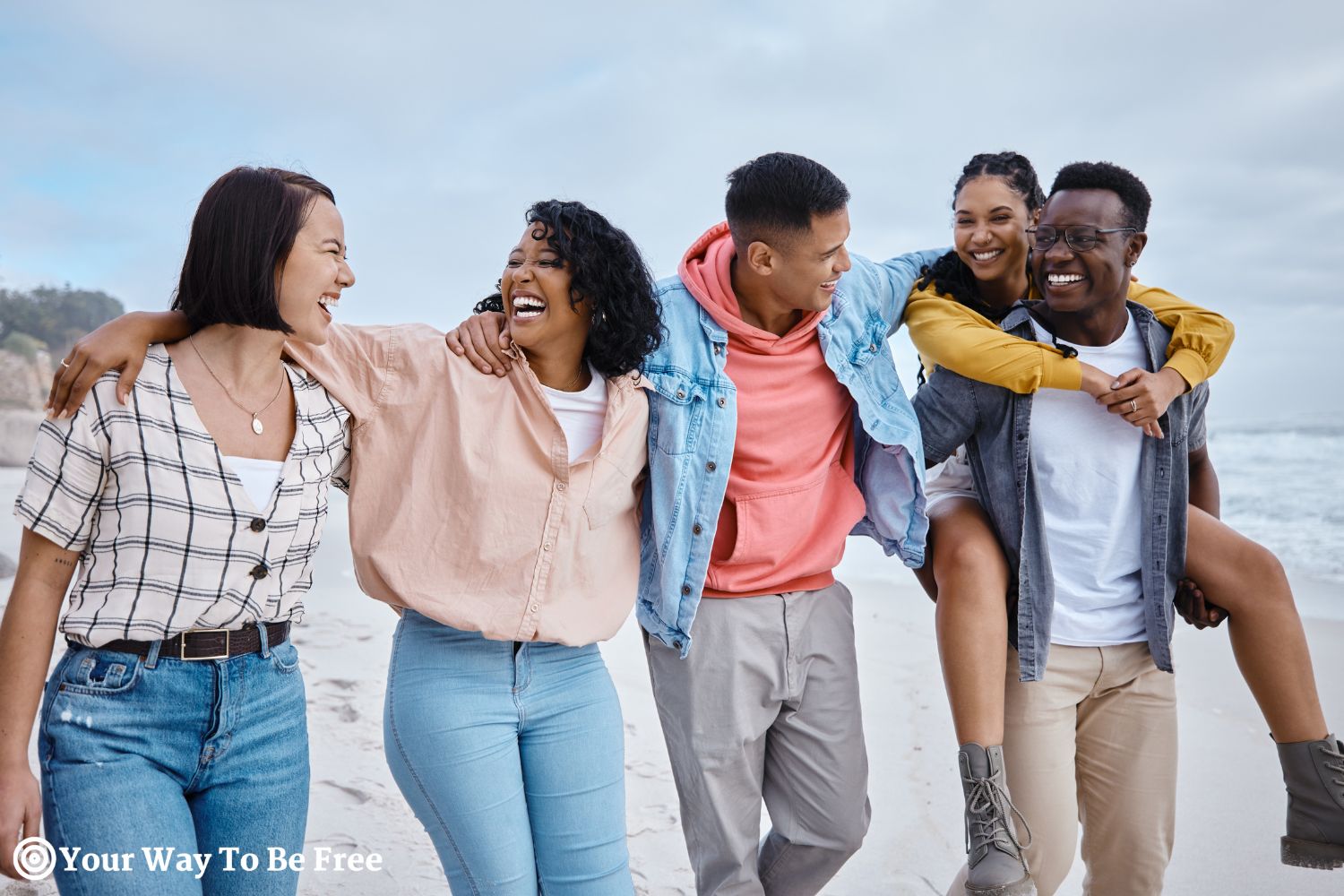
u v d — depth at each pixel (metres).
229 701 2.15
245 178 2.16
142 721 2.07
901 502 3.08
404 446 2.51
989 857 2.74
